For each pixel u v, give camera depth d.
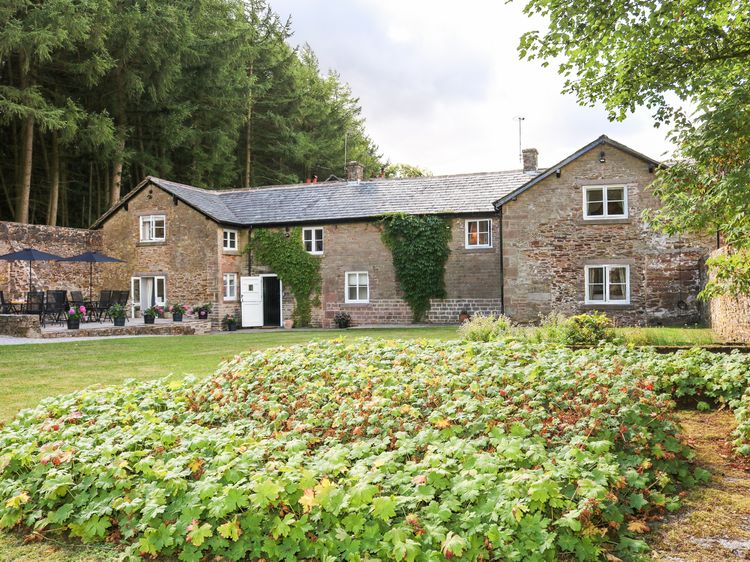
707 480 4.66
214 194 28.34
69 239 25.12
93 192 32.62
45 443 5.17
